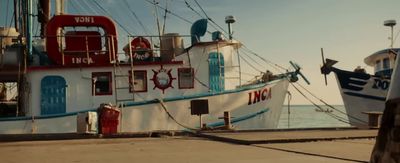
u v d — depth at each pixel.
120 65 20.47
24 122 19.05
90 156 8.52
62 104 19.84
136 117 19.97
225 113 18.23
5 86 26.12
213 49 21.81
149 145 10.94
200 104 18.70
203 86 21.41
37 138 13.16
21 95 20.44
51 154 8.94
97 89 20.22
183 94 21.06
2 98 26.11
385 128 2.26
